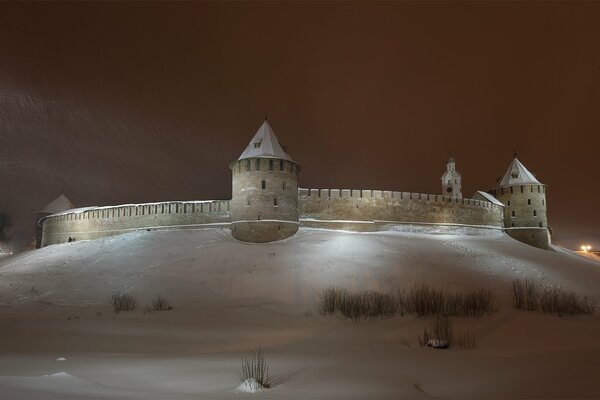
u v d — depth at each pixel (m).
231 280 36.66
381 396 9.29
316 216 52.09
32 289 36.50
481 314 26.98
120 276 39.06
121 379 10.65
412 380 10.97
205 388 9.80
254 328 23.14
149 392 9.23
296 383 10.41
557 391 9.66
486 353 15.53
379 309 27.55
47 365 12.74
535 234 66.81
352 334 20.84
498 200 69.25
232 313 28.52
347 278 37.16
